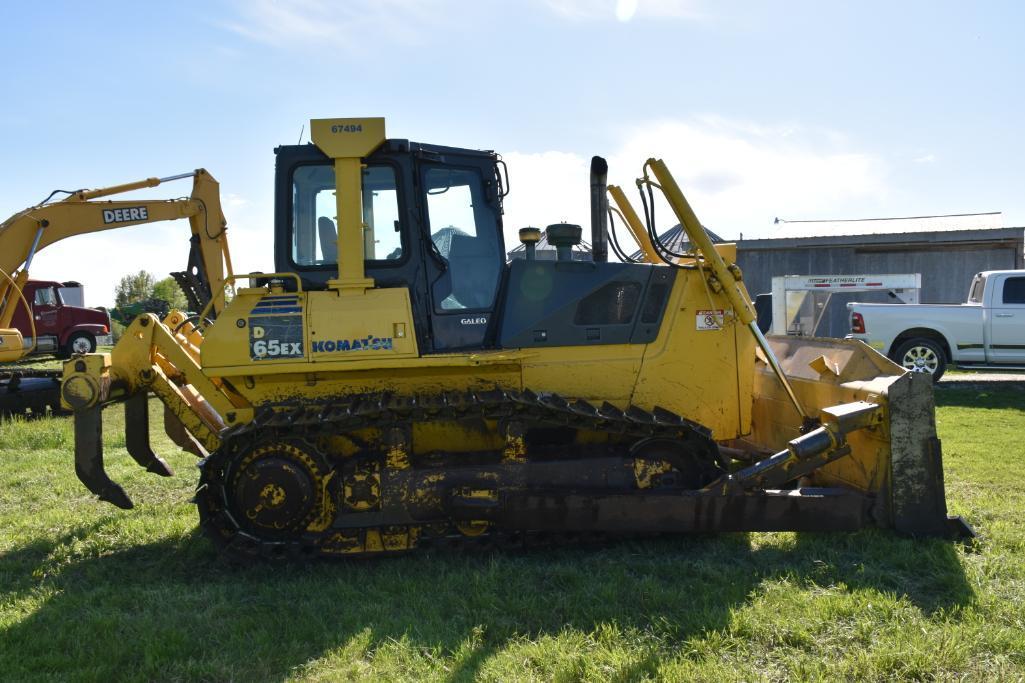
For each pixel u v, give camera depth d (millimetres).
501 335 4602
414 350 4270
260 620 3510
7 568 4406
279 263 4508
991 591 3641
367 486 4277
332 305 4293
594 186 5125
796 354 5445
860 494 4391
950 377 12641
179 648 3242
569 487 4336
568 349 4641
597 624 3355
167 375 4992
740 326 4883
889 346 11906
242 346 4246
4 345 8078
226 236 6488
